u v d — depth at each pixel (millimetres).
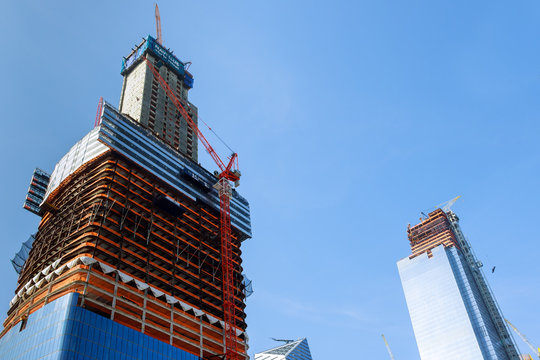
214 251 158375
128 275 120000
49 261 126500
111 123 149875
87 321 102750
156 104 193125
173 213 148000
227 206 173750
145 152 155125
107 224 128375
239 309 149375
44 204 149500
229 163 192625
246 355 141125
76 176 147875
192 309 132625
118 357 103562
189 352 122562
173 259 139750
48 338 99812
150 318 119125
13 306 126312
